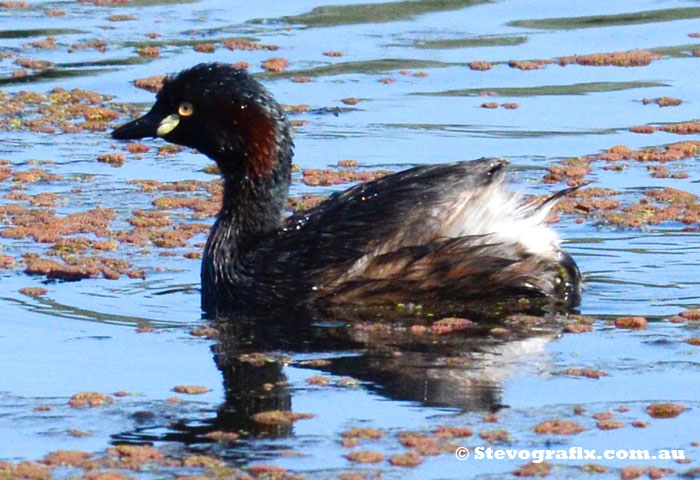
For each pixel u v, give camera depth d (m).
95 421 10.62
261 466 9.66
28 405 10.98
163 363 11.98
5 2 28.56
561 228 15.95
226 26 26.33
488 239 13.57
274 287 13.70
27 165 19.06
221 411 10.80
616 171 18.30
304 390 11.21
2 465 9.80
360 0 28.42
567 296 13.71
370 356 12.08
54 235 15.98
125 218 16.70
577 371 11.55
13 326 13.00
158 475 9.59
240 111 14.43
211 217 16.81
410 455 9.86
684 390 11.09
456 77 23.03
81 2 28.70
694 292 13.78
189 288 14.34
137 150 20.03
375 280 13.46
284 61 23.67
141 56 24.27
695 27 26.06
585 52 24.42
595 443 10.08
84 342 12.56
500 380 11.41
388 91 22.31
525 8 27.69
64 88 22.66
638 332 12.60
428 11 27.47
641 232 15.73
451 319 13.03
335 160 18.94
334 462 9.79
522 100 21.75
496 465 9.75
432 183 13.79
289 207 16.84
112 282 14.45
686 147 19.17
